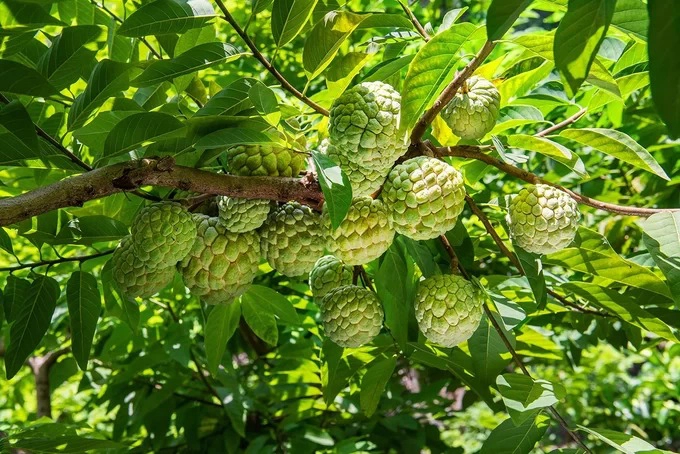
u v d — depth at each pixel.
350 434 2.03
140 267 1.37
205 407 2.05
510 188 2.09
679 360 3.48
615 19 1.31
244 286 1.40
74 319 1.46
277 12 1.34
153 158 1.29
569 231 1.35
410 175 1.32
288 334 2.05
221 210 1.36
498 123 1.63
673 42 0.93
